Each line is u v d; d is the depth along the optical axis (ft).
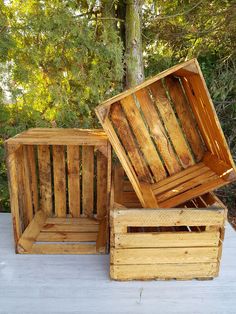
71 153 7.64
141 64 9.89
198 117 6.87
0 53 7.73
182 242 5.23
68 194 8.39
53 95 8.91
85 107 9.33
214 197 5.78
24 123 8.98
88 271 5.69
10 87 8.34
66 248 6.39
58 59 8.61
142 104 6.97
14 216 6.05
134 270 5.33
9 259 6.02
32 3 8.32
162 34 11.91
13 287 5.21
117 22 10.12
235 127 12.12
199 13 11.52
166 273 5.38
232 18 11.03
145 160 7.13
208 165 7.02
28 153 7.23
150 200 5.83
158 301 4.94
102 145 5.78
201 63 12.26
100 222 7.67
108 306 4.82
